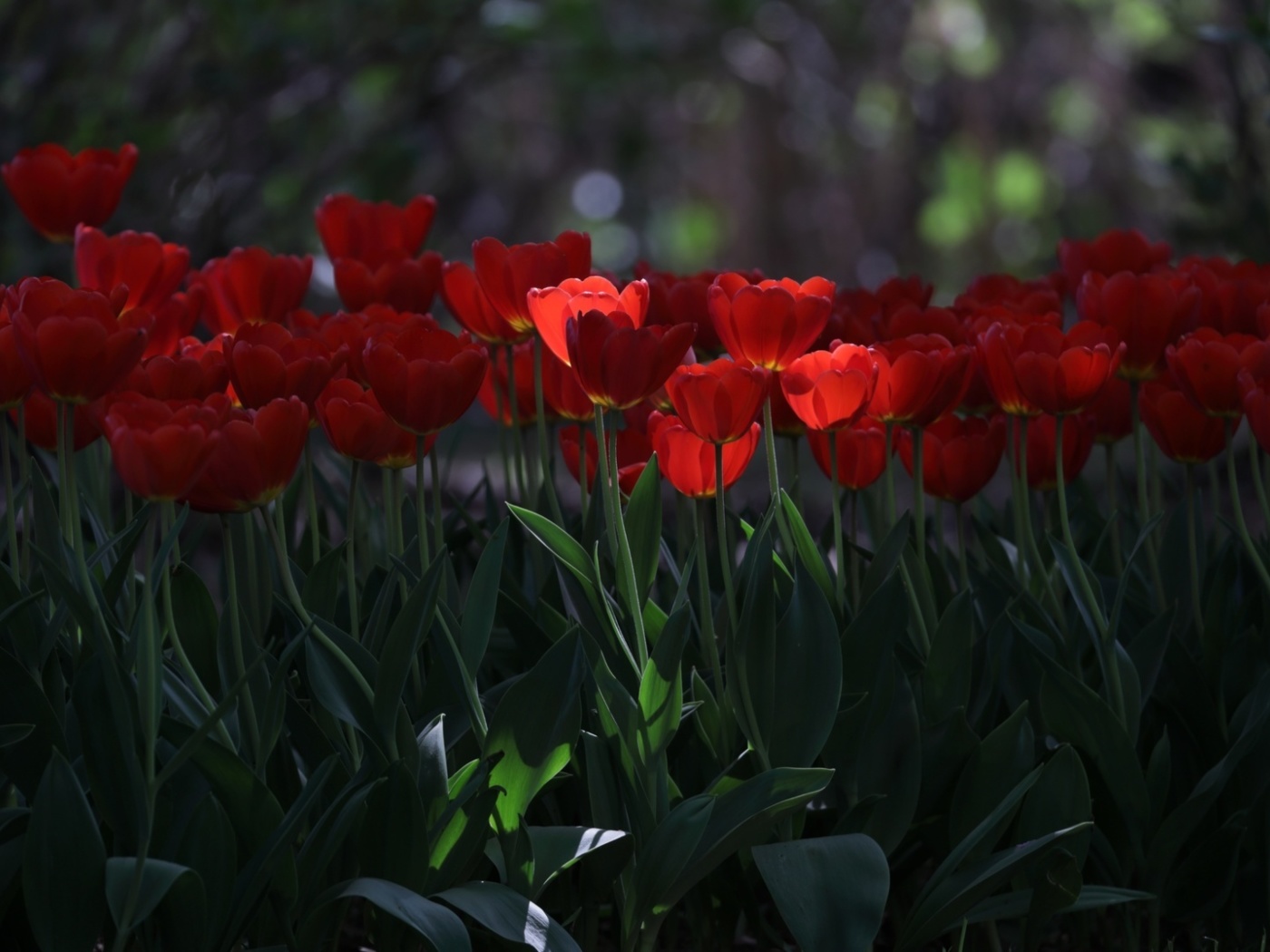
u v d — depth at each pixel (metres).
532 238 19.53
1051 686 3.04
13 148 5.65
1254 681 3.13
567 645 2.95
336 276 3.29
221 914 2.91
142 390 2.94
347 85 6.89
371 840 2.92
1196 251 6.44
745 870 3.03
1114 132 15.50
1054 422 3.24
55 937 2.88
